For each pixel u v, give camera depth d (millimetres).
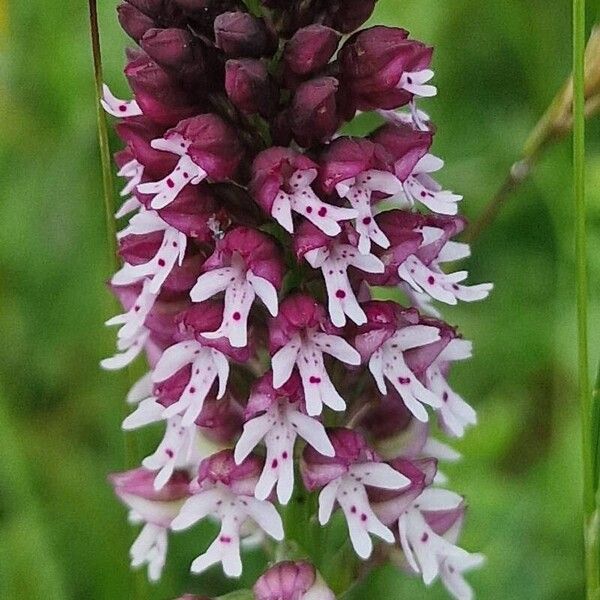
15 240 132
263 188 67
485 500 109
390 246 70
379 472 73
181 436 76
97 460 119
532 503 109
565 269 119
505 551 107
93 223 131
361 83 70
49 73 135
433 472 76
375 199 70
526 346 126
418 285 71
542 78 132
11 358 127
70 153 133
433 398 71
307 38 67
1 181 135
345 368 75
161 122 71
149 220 72
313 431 70
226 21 68
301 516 78
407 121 75
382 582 106
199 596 78
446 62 141
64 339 128
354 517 72
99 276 129
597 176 117
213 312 71
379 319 70
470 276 133
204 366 72
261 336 74
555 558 107
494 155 135
